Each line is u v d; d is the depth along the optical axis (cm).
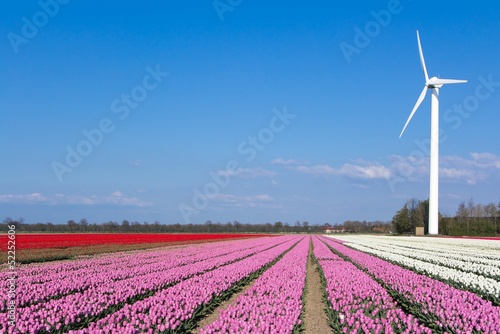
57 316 1442
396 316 1634
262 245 6569
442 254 4412
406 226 14150
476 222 11038
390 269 2948
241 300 1770
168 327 1417
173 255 4384
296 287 2156
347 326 1498
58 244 5394
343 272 2794
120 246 5700
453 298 1745
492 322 1391
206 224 15938
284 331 1354
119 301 1784
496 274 2719
